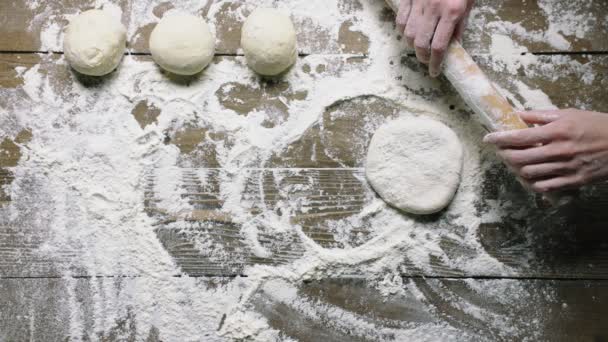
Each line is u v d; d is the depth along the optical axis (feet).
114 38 3.81
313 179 3.95
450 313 3.86
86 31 3.77
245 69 3.98
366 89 3.96
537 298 3.85
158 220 3.92
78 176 3.92
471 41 3.99
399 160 3.84
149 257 3.89
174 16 3.89
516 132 3.32
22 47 3.98
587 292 3.84
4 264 3.90
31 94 3.96
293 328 3.87
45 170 3.92
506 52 3.98
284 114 3.97
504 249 3.87
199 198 3.94
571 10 3.98
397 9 3.64
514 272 3.86
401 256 3.88
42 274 3.89
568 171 3.34
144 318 3.86
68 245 3.90
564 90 3.96
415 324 3.86
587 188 3.88
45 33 4.00
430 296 3.87
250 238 3.92
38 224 3.91
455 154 3.80
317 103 3.97
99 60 3.76
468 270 3.87
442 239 3.88
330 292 3.88
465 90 3.53
